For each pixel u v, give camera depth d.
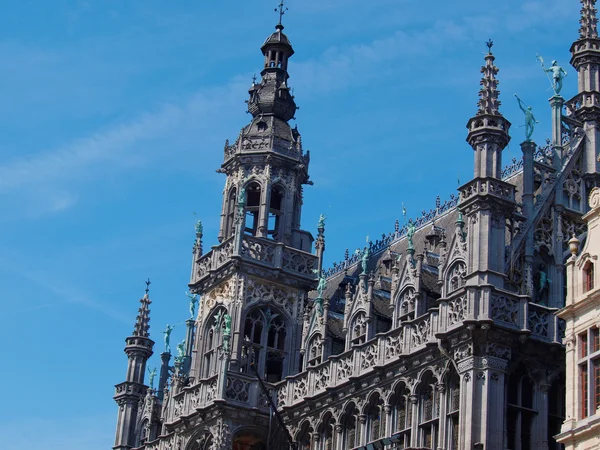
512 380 49.34
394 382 53.16
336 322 61.56
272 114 68.94
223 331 63.12
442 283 53.00
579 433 41.06
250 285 63.53
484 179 51.41
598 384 41.28
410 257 56.34
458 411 49.25
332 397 56.59
